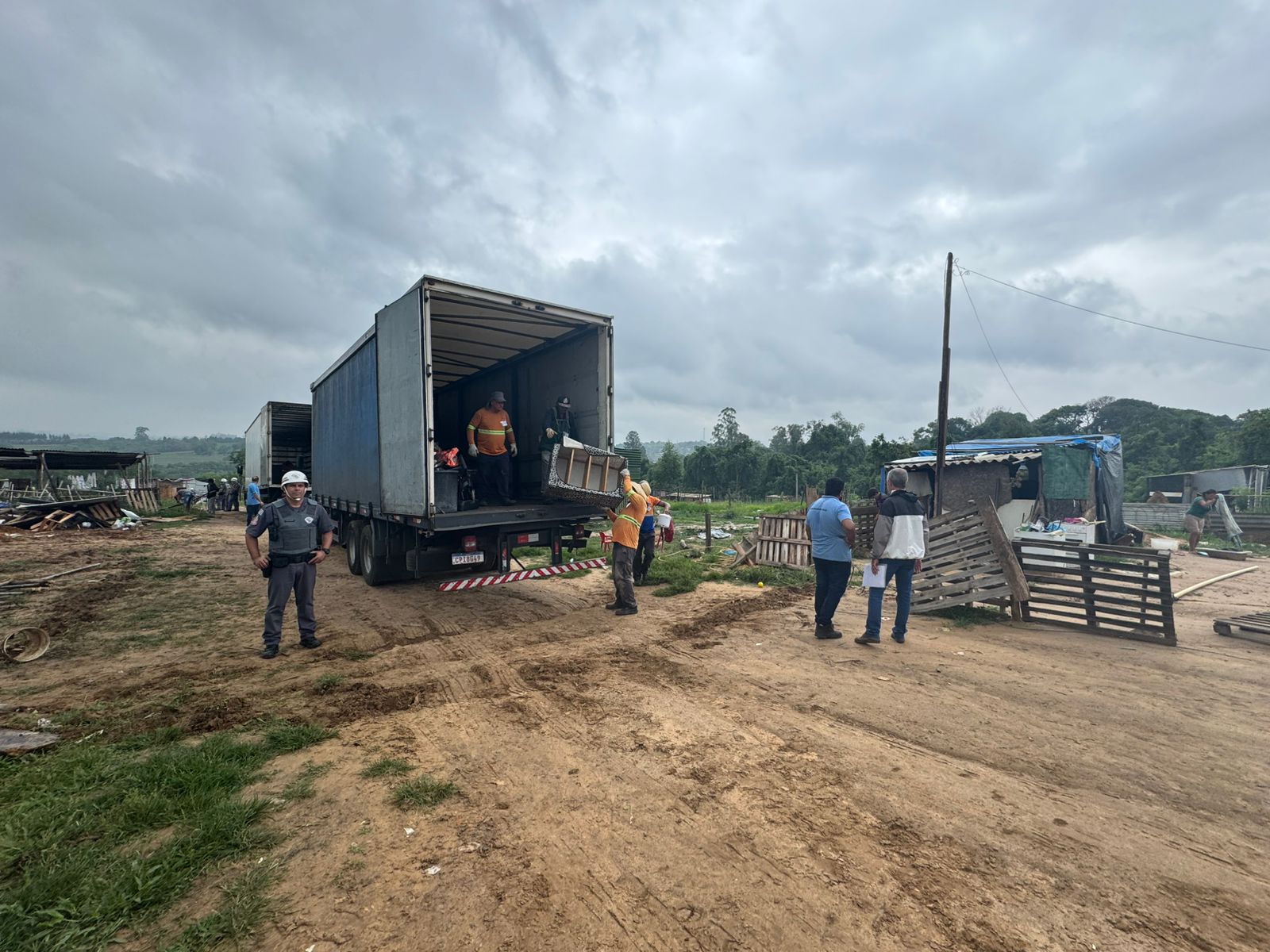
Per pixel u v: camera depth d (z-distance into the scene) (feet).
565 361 29.71
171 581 31.71
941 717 13.51
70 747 11.89
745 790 10.37
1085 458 41.39
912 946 6.82
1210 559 40.52
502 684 15.96
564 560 26.14
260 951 6.75
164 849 8.50
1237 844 8.81
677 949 6.81
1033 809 9.75
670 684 15.85
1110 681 15.81
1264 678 16.07
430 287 22.17
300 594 19.15
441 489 23.53
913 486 46.88
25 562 37.63
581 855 8.55
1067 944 6.86
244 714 13.87
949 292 37.50
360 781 10.73
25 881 7.69
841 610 24.50
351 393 31.09
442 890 7.80
